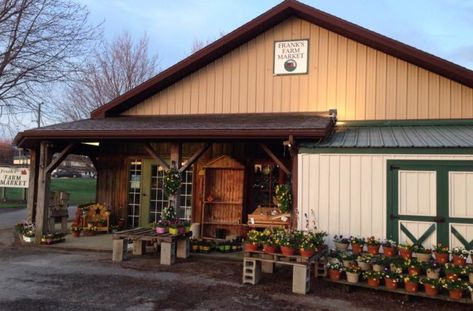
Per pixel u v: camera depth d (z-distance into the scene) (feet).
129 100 36.81
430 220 22.40
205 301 18.76
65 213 36.70
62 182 119.96
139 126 30.04
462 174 22.12
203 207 35.42
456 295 18.43
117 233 26.73
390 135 26.61
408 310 18.19
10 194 86.63
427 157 22.63
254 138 27.30
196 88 35.70
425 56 29.60
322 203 24.09
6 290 19.86
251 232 22.41
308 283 20.54
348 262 21.24
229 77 34.88
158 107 36.65
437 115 30.27
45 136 29.91
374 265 20.75
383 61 31.40
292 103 33.06
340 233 23.67
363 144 24.00
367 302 19.16
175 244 26.45
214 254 27.96
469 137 24.71
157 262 26.16
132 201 39.42
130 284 21.20
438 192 22.40
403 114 30.81
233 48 34.91
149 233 26.89
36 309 17.24
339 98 32.04
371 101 31.42
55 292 19.65
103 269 24.23
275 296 19.74
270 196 34.76
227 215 35.37
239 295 19.75
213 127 27.63
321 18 31.71
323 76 32.50
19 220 49.06
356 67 31.89
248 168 35.42
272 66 33.81
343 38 32.30
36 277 22.25
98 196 39.99
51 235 31.65
